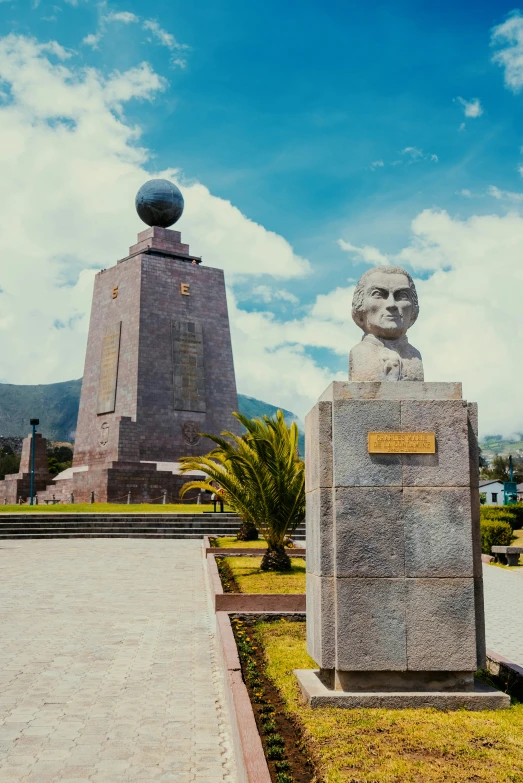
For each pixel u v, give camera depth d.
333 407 8.22
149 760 7.31
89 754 7.43
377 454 8.12
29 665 10.59
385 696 7.70
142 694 9.31
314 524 8.44
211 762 7.28
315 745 6.62
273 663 9.56
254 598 13.51
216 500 33.84
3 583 18.36
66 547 27.59
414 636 7.88
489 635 12.84
